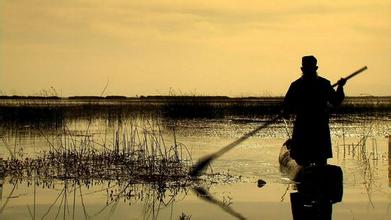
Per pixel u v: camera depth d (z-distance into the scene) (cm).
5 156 1792
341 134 2675
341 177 1320
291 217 977
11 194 1189
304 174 1322
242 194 1186
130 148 1936
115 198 1153
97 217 986
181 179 1373
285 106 1374
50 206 1077
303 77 1368
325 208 1048
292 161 1513
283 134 2716
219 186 1282
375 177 1395
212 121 3681
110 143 2162
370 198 1136
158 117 3959
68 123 3347
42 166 1552
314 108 1353
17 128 2948
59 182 1334
